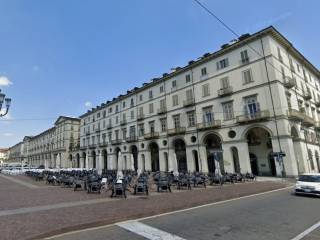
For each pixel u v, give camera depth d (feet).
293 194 46.75
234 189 54.49
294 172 84.23
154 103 146.82
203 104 116.98
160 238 19.79
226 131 105.40
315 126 117.70
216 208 32.76
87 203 37.35
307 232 21.02
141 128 155.12
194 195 45.21
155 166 150.20
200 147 115.55
